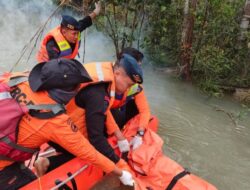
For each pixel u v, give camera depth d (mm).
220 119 5051
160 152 3217
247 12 5801
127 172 2736
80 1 7180
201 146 4391
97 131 2617
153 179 3027
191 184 2936
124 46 6766
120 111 3521
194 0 5691
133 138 3314
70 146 2289
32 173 2629
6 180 2408
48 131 2232
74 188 2727
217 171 3980
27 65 6105
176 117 4988
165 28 6164
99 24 6367
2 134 2225
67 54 4105
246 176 3945
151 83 5949
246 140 4605
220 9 5812
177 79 6129
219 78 6000
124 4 6004
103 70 2688
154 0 5883
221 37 6012
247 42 5746
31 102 2230
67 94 2242
